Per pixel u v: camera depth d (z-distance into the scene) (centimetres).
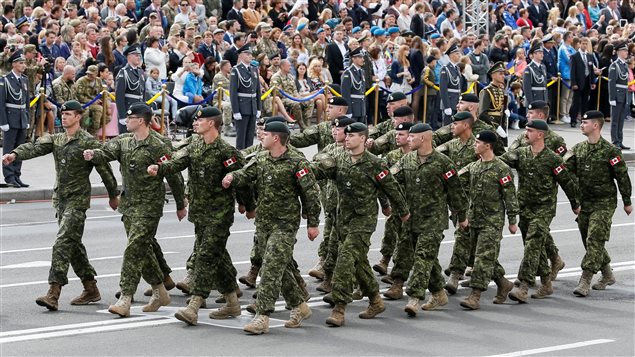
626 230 3716
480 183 2812
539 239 2862
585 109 6253
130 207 2673
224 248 2620
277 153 2534
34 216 3978
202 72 5231
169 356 2300
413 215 2747
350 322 2612
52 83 4881
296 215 2545
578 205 2962
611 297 2898
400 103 3198
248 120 4912
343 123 2723
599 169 2986
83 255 2750
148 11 5500
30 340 2417
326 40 5662
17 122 4394
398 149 2986
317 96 5366
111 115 4975
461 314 2705
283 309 2742
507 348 2386
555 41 6216
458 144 3064
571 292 2953
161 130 4950
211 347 2373
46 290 2888
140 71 4772
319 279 3027
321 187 3012
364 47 5516
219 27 5575
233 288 2633
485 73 5772
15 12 5388
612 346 2406
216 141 2606
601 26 6931
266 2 5991
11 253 3334
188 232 3678
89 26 5153
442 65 5481
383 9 6281
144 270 2683
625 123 6544
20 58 4397
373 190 2614
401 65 5528
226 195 2609
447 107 5409
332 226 2884
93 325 2550
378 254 3353
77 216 2731
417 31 6044
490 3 6575
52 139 2777
